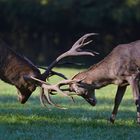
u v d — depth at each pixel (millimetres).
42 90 20281
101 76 20578
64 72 46594
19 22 64188
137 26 63469
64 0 60406
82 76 20641
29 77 20562
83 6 60750
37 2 61562
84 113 23188
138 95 20344
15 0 62062
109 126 20016
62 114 22625
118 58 20516
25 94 20906
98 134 18547
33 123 20203
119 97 20766
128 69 20453
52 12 61312
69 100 29203
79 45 20609
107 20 61875
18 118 21141
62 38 66250
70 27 63750
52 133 18469
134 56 20469
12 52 20766
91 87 20562
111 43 65125
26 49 67625
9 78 20750
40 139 17500
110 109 25312
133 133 18844
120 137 18188
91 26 62219
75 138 17844
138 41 20703
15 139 17406
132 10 59562
